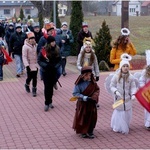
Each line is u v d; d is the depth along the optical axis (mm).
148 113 8641
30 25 20156
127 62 8406
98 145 7793
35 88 12539
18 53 16125
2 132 8797
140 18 48906
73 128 8367
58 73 10867
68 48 16172
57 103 11500
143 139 8102
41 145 7863
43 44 12328
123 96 8453
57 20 27891
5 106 11305
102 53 17641
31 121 9656
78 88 8109
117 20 45969
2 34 29203
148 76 8555
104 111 10406
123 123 8438
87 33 15898
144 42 32531
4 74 17203
